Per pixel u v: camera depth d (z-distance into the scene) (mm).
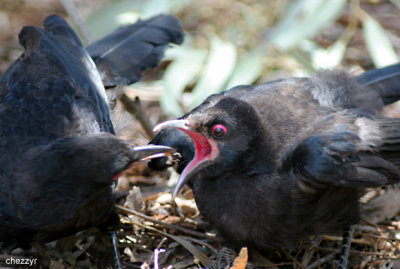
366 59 16688
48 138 9859
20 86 10453
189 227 11477
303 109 10422
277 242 10234
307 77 11680
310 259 10844
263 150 9836
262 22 17172
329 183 9500
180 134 11156
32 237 9852
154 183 12992
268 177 9805
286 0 15758
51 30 11852
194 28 17406
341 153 9398
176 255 10922
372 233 11266
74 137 9578
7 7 17688
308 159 9414
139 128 14664
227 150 9805
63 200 9273
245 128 9781
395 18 17578
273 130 10016
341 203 10125
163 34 12812
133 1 15500
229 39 16844
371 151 9602
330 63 15312
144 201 11805
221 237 10523
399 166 9930
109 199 10125
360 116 10117
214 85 14469
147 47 12578
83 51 11609
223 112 9805
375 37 15141
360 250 11250
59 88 10477
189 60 15070
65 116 10164
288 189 9734
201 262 10688
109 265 10750
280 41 14945
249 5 17469
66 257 10625
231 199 9969
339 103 11023
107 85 12039
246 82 14742
